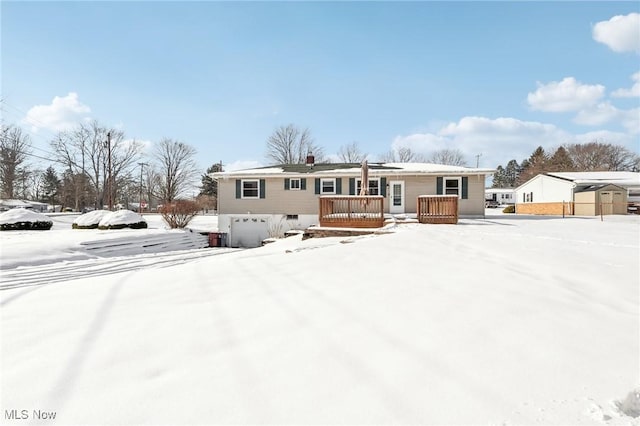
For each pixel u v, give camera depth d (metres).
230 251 14.84
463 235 8.41
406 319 3.04
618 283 4.20
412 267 4.98
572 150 56.72
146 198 68.50
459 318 3.04
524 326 2.88
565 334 2.74
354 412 1.83
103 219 18.67
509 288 3.92
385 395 1.96
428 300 3.52
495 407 1.86
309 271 4.88
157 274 4.99
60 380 2.18
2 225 17.06
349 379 2.12
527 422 1.75
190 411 1.86
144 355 2.48
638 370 2.25
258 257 6.13
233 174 19.88
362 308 3.32
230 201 20.20
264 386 2.07
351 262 5.38
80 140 44.91
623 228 11.70
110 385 2.12
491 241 7.44
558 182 28.36
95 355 2.49
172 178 53.00
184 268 5.46
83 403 1.94
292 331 2.82
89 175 45.59
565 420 1.77
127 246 13.66
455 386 2.05
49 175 63.12
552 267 5.00
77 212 45.81
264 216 19.97
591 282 4.25
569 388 2.04
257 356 2.43
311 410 1.85
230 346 2.59
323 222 11.56
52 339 2.78
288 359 2.38
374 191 19.16
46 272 8.14
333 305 3.41
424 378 2.13
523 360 2.35
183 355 2.47
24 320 3.20
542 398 1.95
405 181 18.83
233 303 3.55
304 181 19.75
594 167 52.91
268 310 3.32
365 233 10.11
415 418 1.78
